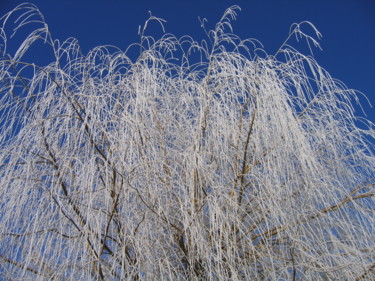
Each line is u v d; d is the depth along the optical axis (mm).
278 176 1815
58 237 1612
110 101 1810
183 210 1660
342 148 2139
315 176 1845
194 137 1743
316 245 1802
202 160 1690
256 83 1788
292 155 1834
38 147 1709
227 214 1639
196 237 1613
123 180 1561
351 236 1853
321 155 2094
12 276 1635
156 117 1967
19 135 1650
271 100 1767
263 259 1828
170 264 1660
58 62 1816
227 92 1925
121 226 1653
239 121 1992
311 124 2041
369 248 1823
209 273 1570
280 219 1826
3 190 1642
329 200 1948
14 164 1661
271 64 1908
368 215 1958
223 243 1708
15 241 1619
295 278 1747
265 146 1832
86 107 1742
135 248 1599
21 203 1611
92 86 1832
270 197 1720
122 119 1628
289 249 1817
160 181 1728
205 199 1667
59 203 1559
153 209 1659
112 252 1686
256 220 1861
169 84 2154
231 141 1911
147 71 1924
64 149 1725
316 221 1896
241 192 1831
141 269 1566
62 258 1610
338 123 2088
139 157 1662
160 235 1710
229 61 1989
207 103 1841
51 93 1751
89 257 1551
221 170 1855
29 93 1714
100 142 1748
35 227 1564
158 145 1885
